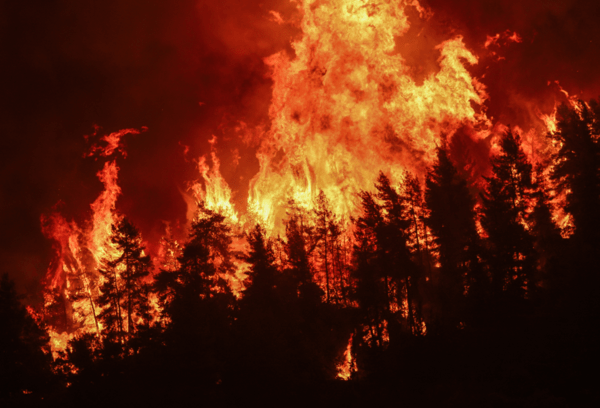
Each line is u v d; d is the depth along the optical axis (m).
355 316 39.03
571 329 26.05
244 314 35.19
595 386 21.94
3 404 32.44
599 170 36.97
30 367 35.25
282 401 30.61
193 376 31.34
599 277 27.20
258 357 31.92
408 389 29.11
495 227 36.31
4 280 36.28
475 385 26.33
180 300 34.56
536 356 26.06
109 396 30.73
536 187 38.75
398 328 36.72
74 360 33.66
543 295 32.47
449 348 30.52
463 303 34.31
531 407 22.02
